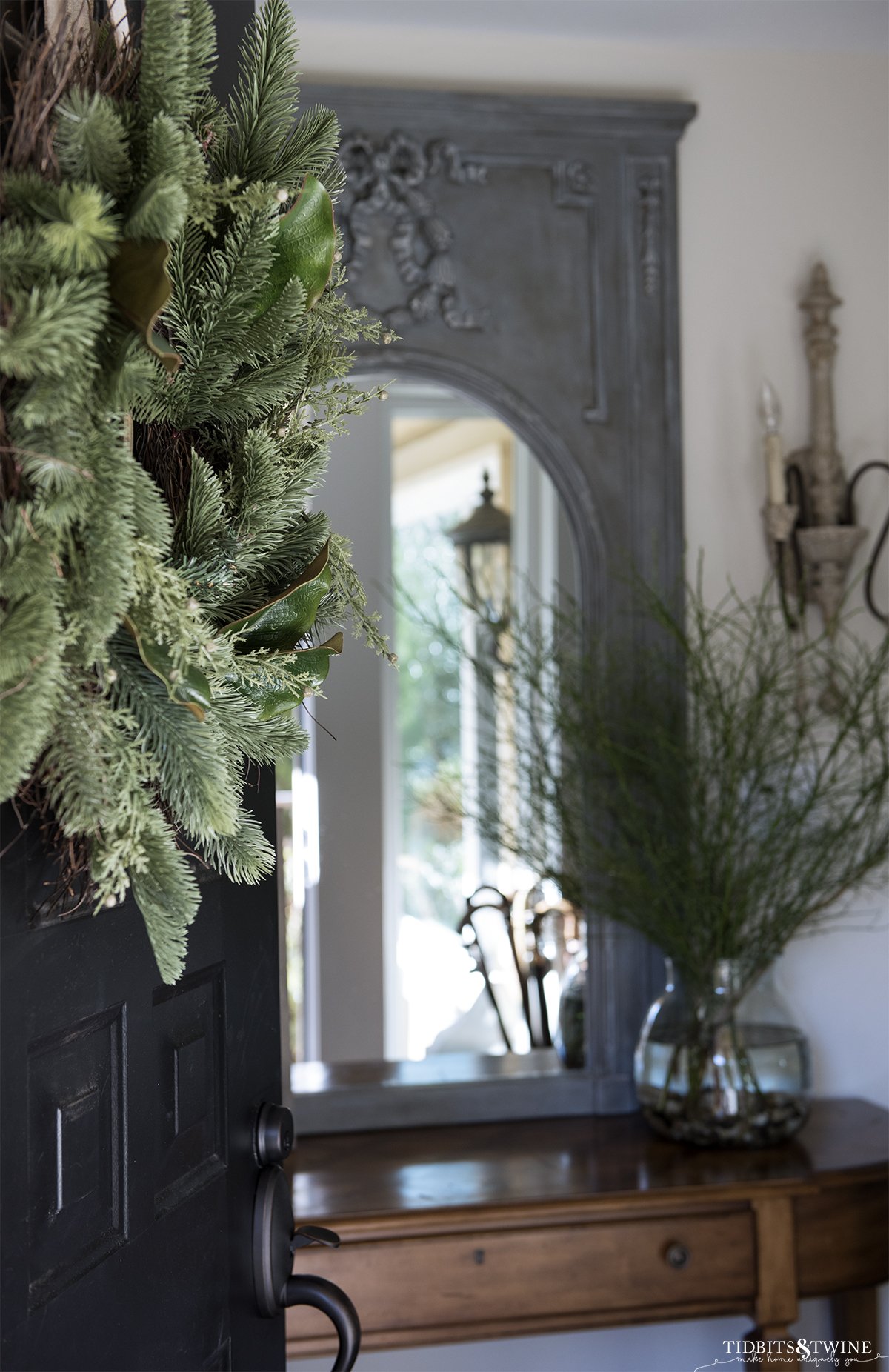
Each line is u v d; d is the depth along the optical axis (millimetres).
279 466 781
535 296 2381
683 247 2467
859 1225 2051
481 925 2359
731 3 2314
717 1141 2129
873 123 2529
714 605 2449
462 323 2350
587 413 2389
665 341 2418
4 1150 642
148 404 708
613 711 2352
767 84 2500
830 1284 2025
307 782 2322
